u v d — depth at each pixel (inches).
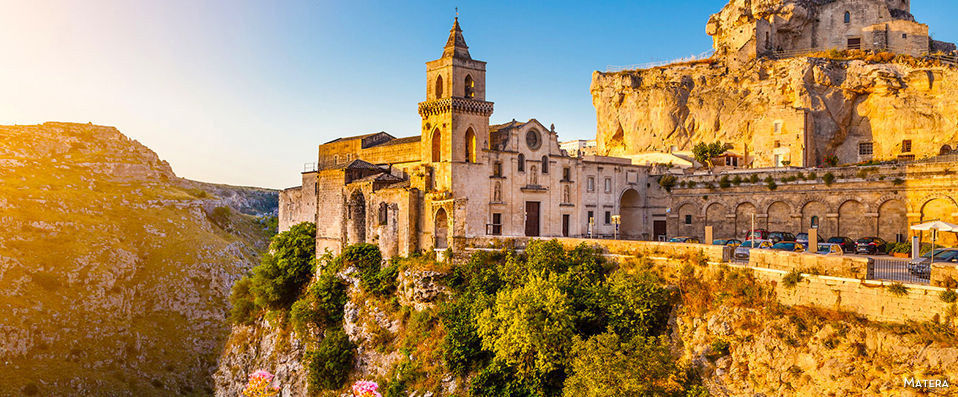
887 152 3686.0
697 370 1599.4
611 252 2087.8
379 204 2805.1
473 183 2930.6
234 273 5521.7
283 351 2933.1
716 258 1779.0
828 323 1429.6
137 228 5595.5
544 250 2140.7
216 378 3430.1
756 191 3137.3
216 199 7721.5
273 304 3260.3
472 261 2316.7
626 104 4596.5
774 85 3966.5
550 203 3262.8
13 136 6624.0
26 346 3853.3
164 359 4308.6
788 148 3826.3
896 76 3673.7
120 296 4616.1
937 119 3506.4
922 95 3590.1
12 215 4830.2
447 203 2445.9
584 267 2044.8
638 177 3671.3
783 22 4367.6
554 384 1829.5
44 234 4867.1
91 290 4485.7
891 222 2674.7
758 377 1487.5
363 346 2495.1
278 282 3203.7
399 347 2331.4
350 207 2992.1
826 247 2169.0
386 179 2906.0
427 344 2223.2
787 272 1572.3
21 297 4148.6
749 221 3174.2
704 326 1673.2
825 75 3833.7
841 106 3823.8
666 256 1918.1
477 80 2974.9
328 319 2800.2
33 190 5497.1
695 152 3937.0
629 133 4576.8
